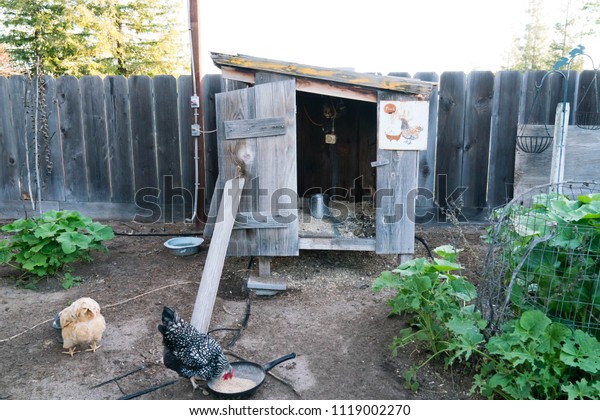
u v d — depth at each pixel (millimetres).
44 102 6043
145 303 3857
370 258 4945
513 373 2615
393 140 4102
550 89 5551
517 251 2887
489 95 5641
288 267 4688
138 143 6145
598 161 5215
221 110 4227
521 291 2842
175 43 13352
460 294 2912
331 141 5562
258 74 4133
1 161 6316
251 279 4270
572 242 2592
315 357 3094
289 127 4105
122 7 12484
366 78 3979
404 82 3975
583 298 2684
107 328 3430
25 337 3316
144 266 4703
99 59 11953
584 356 2385
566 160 5305
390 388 2764
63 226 4320
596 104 5531
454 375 2889
